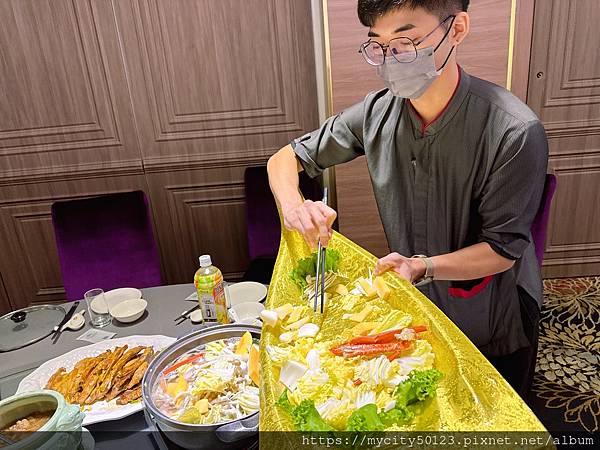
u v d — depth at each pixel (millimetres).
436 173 1180
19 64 2711
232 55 2715
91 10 2629
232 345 1073
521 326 1326
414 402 722
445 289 1275
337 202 2775
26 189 2947
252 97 2793
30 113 2803
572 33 2588
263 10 2637
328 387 779
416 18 973
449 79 1087
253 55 2715
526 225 1100
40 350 1374
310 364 842
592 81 2674
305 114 2822
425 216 1238
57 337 1429
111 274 2109
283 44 2693
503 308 1297
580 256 3035
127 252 2111
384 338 861
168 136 2859
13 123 2820
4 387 1214
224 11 2637
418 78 1048
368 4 996
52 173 2908
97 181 2947
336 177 2725
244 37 2684
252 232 2582
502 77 2518
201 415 886
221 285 1329
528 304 1349
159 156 2900
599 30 2582
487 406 660
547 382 2184
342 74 2523
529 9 2453
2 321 1541
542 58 2635
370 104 1321
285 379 820
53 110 2803
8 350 1388
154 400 940
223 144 2881
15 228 3021
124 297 1638
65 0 2609
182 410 911
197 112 2822
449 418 670
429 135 1150
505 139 1062
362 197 2760
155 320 1473
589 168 2852
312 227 1089
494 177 1093
